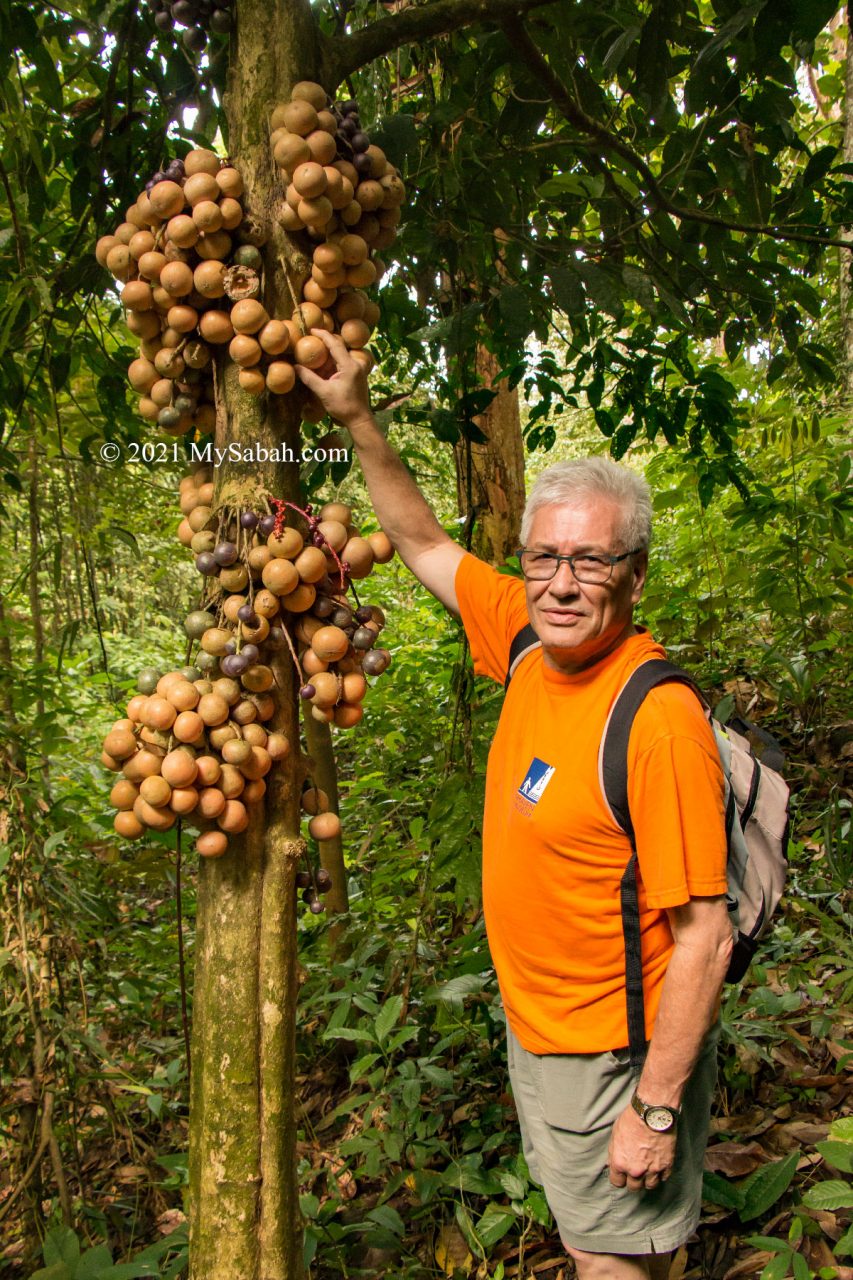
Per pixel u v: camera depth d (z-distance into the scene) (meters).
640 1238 1.70
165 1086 2.77
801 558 3.89
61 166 2.64
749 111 2.16
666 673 1.59
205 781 1.31
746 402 4.05
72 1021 2.59
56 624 3.48
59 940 2.37
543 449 3.24
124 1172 2.55
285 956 1.39
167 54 2.11
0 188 2.30
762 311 2.61
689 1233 1.72
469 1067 2.67
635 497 1.66
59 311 2.27
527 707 1.78
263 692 1.38
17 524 3.41
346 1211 2.39
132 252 1.40
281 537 1.36
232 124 1.44
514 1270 2.15
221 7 1.44
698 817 1.50
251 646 1.34
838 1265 2.03
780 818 1.70
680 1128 1.66
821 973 2.94
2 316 1.98
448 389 2.66
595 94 2.18
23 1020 2.24
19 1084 2.22
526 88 2.27
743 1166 2.24
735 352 2.85
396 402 2.23
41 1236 2.14
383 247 1.54
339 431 1.95
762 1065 2.60
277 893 1.39
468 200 2.33
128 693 5.74
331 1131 2.74
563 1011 1.67
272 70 1.41
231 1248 1.34
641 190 2.48
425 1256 2.22
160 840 2.51
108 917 2.63
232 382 1.43
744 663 4.66
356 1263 2.26
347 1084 2.91
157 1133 2.84
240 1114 1.35
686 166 2.17
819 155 2.20
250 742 1.35
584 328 2.67
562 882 1.62
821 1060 2.60
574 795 1.58
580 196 2.43
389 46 1.64
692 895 1.50
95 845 2.88
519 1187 2.11
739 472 3.52
